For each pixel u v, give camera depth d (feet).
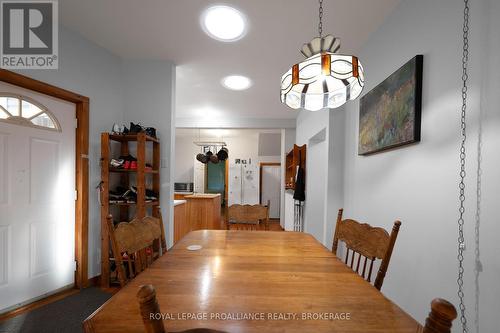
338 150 8.79
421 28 4.70
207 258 4.10
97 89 7.89
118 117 8.57
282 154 17.44
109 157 7.85
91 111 7.75
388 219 5.73
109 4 5.87
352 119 7.98
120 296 2.77
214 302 2.66
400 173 5.29
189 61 8.60
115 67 8.45
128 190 8.13
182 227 12.36
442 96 4.13
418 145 4.72
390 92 5.48
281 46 7.51
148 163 8.70
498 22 3.19
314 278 3.33
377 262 6.12
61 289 7.18
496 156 3.20
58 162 7.12
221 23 6.84
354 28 6.55
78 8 6.05
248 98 12.25
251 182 22.20
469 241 3.58
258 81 10.16
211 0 5.65
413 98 4.67
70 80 7.13
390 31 5.86
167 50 7.95
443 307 1.34
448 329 1.33
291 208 14.93
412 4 5.00
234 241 5.16
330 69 3.35
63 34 6.90
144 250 4.50
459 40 3.79
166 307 2.54
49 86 6.64
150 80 8.68
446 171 4.03
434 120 4.31
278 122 16.14
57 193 7.09
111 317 2.34
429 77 4.45
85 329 2.23
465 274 3.64
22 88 6.41
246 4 5.71
